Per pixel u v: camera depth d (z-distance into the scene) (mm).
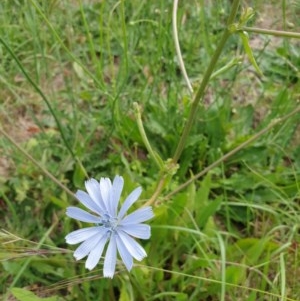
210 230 174
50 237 182
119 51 241
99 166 198
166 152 207
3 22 223
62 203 178
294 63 240
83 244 119
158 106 212
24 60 230
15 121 220
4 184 191
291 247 179
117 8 248
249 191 198
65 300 162
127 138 202
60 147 201
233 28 119
